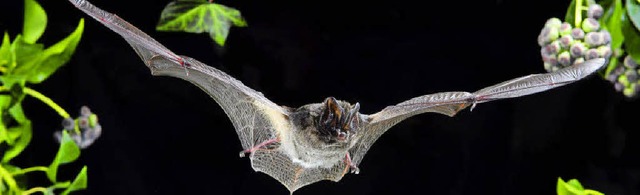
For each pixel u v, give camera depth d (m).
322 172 1.05
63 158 1.03
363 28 1.28
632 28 1.05
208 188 1.33
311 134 1.02
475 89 1.31
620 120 1.33
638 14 1.03
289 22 1.27
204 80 1.01
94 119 1.06
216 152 1.33
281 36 1.27
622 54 1.08
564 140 1.34
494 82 1.31
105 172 1.30
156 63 0.96
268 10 1.26
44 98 1.04
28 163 1.24
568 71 0.99
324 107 1.01
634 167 1.33
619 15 1.05
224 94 1.03
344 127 1.00
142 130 1.32
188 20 1.08
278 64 1.28
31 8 1.03
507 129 1.34
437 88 1.30
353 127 1.00
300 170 1.05
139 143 1.32
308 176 1.05
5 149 1.03
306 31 1.27
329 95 1.29
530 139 1.34
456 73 1.30
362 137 1.05
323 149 1.02
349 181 1.34
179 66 0.96
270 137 1.04
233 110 1.04
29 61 1.03
